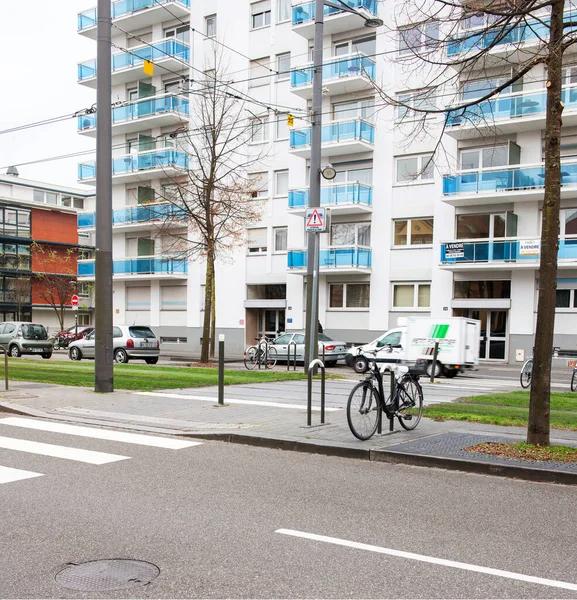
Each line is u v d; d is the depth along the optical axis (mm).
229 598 3762
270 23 33938
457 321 20656
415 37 8648
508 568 4273
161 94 36219
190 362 25797
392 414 8906
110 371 13422
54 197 59125
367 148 30375
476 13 8047
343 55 30000
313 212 16656
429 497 6047
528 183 25812
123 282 39938
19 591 3846
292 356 25406
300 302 32500
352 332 31062
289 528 5031
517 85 26234
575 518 5441
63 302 48062
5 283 50688
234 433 8750
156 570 4172
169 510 5492
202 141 28594
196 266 36562
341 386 15578
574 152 25656
